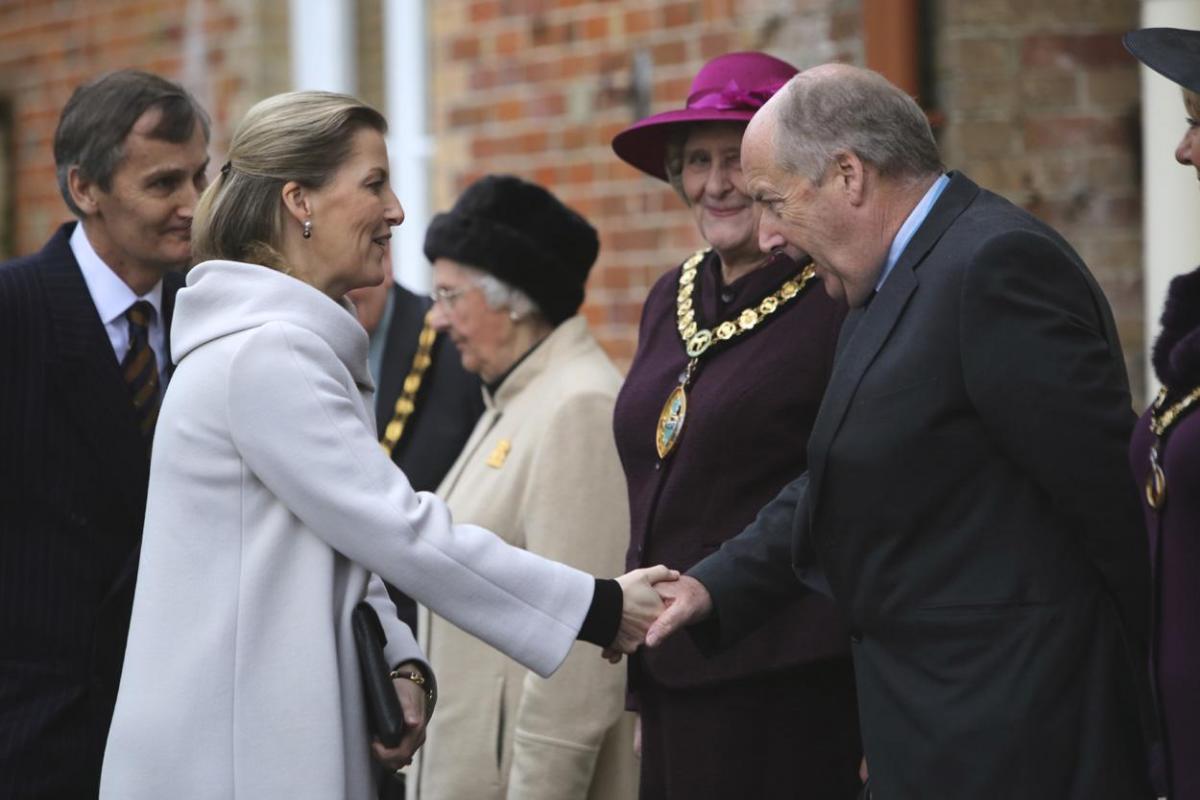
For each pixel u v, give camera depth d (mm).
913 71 13570
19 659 9555
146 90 9875
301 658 8227
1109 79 13500
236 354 8289
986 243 7820
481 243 10992
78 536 9641
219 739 8180
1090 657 7895
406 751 8789
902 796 8078
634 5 15945
